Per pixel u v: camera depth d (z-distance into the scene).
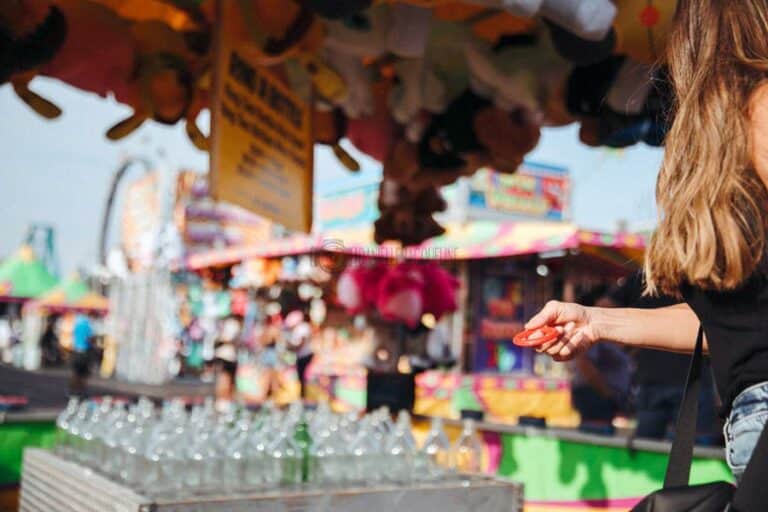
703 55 1.31
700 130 1.27
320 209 14.09
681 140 1.31
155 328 19.39
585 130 3.79
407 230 5.38
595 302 4.96
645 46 2.99
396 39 3.37
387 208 5.39
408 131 4.48
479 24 3.62
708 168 1.24
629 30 2.95
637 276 1.74
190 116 3.71
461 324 10.88
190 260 14.71
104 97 3.62
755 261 1.17
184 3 3.12
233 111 3.22
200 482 2.84
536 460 4.48
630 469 3.96
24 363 27.91
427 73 4.04
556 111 4.06
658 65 1.53
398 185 5.27
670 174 1.32
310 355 9.23
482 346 11.03
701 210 1.22
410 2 2.79
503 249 8.80
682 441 1.33
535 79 3.75
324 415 3.74
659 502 1.22
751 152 1.23
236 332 15.52
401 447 3.21
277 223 3.62
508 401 10.40
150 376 19.30
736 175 1.21
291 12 3.20
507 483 3.18
